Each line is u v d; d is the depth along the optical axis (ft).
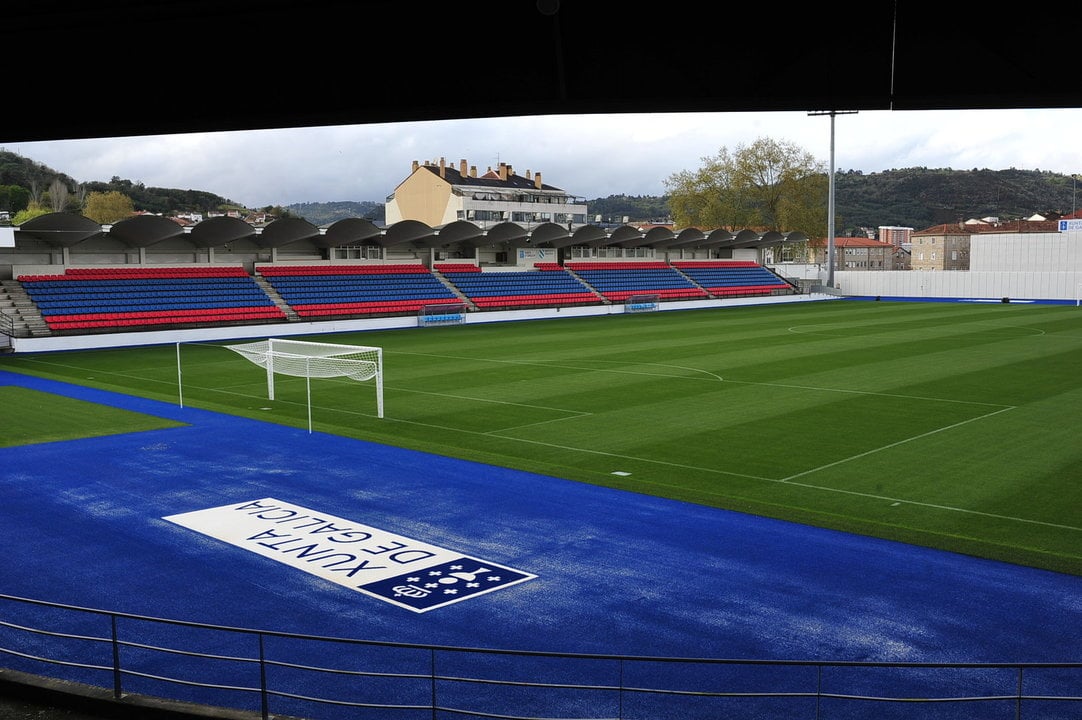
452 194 353.31
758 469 54.60
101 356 116.16
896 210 597.93
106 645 30.14
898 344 122.83
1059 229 232.12
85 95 20.33
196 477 53.36
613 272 226.38
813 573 36.86
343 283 173.78
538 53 19.99
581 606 33.55
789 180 300.61
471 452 59.41
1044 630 31.09
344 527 43.52
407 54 19.99
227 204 443.32
